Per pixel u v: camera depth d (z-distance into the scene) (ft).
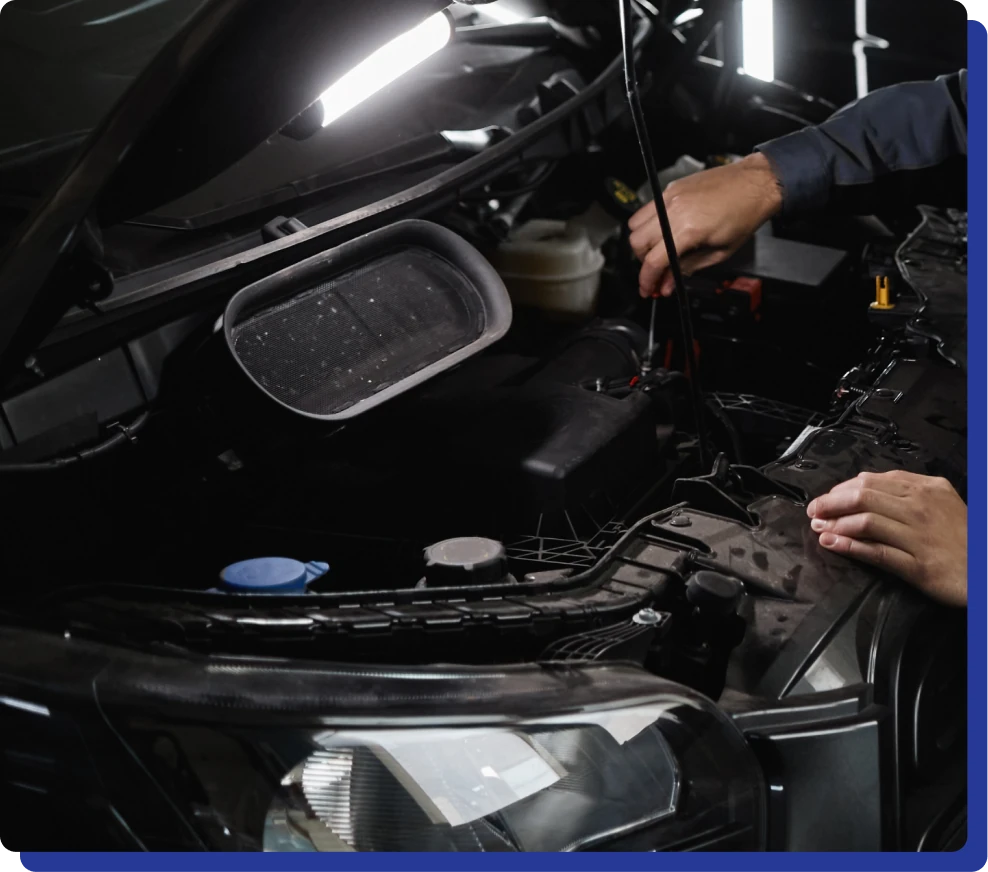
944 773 3.54
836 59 8.21
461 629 3.19
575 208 5.92
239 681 2.83
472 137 5.38
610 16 6.15
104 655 2.94
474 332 4.27
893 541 3.71
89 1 5.11
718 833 3.04
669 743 2.99
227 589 3.46
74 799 2.82
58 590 3.23
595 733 2.91
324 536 4.07
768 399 5.24
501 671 2.96
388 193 4.95
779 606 3.57
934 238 6.20
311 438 3.73
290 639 3.08
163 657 2.91
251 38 3.22
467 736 2.82
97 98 4.81
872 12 8.22
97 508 3.67
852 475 4.28
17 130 4.59
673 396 4.97
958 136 5.62
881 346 5.32
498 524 4.11
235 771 2.77
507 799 2.87
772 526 3.91
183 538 3.91
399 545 4.02
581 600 3.42
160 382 3.86
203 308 4.03
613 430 4.25
